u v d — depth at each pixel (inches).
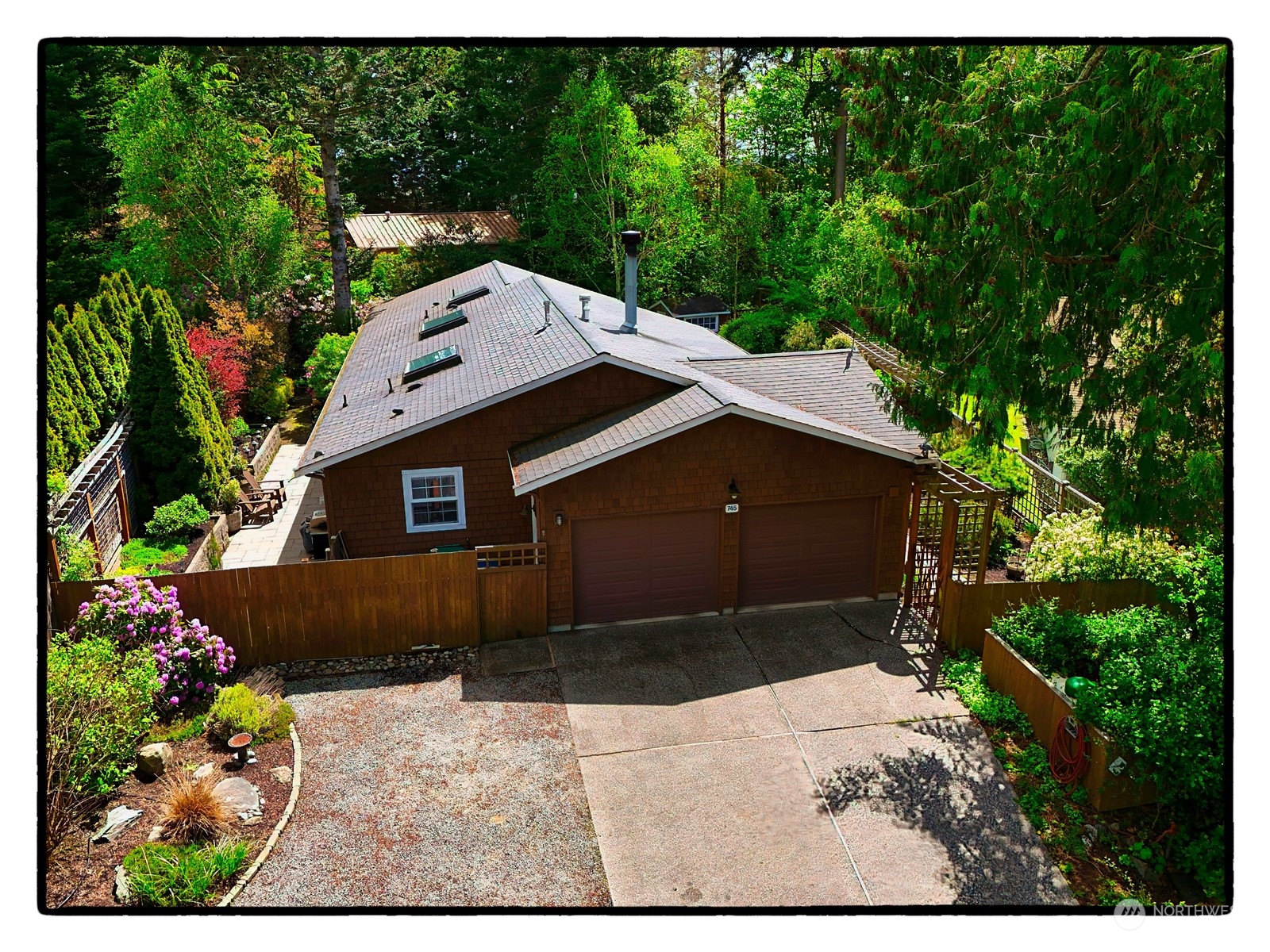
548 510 542.0
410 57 1259.2
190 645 483.8
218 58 1175.6
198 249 1129.4
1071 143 382.9
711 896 359.3
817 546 593.3
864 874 370.9
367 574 518.0
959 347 448.5
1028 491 722.8
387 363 781.3
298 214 1445.6
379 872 369.7
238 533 754.8
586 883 366.3
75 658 411.5
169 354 731.4
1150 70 347.9
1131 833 389.1
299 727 462.3
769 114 1624.0
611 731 462.0
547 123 1445.6
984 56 422.9
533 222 1456.7
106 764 398.0
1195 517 423.5
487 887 363.6
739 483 563.5
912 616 579.8
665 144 1505.9
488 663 525.7
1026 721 460.1
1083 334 444.5
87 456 629.9
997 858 378.6
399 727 464.4
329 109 1179.3
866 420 628.7
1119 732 385.4
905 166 454.0
